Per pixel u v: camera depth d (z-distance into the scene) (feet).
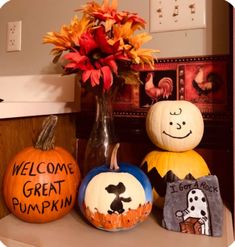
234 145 2.08
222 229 1.92
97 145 2.42
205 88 2.67
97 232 1.94
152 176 2.22
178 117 2.17
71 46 2.08
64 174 2.08
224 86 2.60
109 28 2.01
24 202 1.98
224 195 2.59
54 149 2.20
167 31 2.79
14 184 2.01
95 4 2.15
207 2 2.65
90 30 2.06
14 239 1.84
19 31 3.43
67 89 3.17
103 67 1.98
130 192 1.84
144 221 2.10
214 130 2.63
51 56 3.28
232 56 2.31
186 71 2.73
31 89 3.34
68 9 3.19
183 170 2.15
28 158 2.06
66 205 2.09
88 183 1.94
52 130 2.17
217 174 2.63
